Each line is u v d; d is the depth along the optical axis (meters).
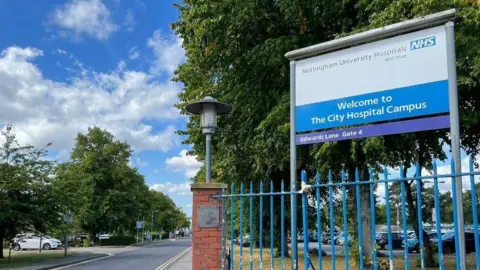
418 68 6.10
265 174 19.27
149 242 66.50
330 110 6.84
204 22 14.22
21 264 21.89
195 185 7.57
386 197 5.45
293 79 7.26
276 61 13.62
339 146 12.64
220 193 7.59
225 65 15.97
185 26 16.91
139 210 60.28
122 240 53.62
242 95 16.16
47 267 20.52
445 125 5.88
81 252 35.03
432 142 13.12
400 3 9.74
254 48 14.23
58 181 25.91
